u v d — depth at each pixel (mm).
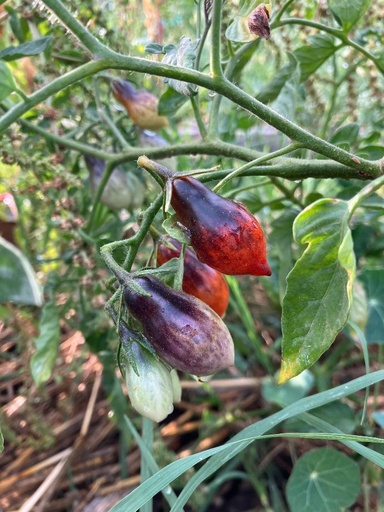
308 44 283
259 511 286
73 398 326
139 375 157
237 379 336
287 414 187
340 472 235
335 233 147
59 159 265
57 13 175
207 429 305
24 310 308
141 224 171
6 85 179
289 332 152
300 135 173
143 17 348
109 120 282
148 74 191
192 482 174
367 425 276
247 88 420
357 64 293
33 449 306
